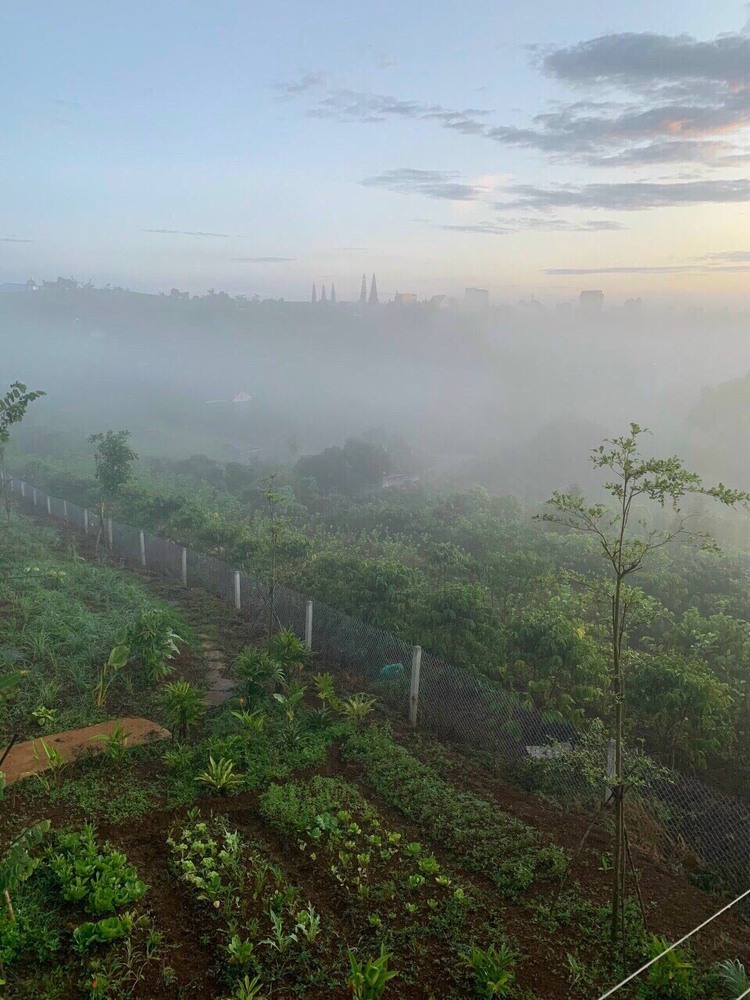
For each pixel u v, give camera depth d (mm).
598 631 11188
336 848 6410
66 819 6641
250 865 6086
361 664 11164
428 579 14945
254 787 7527
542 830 6945
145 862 6082
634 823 7066
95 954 4898
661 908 5848
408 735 9148
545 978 4961
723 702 8109
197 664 11609
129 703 9703
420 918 5539
